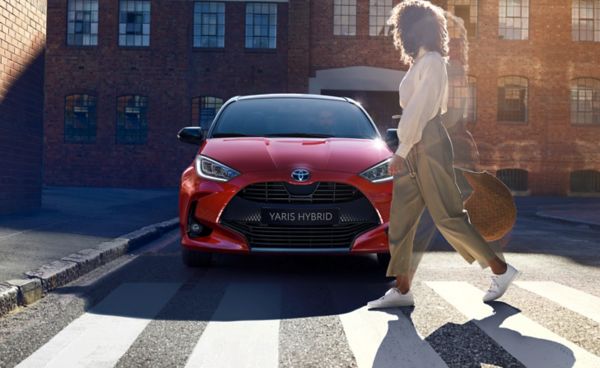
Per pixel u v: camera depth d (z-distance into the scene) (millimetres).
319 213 4199
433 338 2779
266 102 5699
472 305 3443
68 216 8156
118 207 10289
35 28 8664
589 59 20906
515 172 20891
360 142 4883
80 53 20672
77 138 20719
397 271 3299
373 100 20953
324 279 4348
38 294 3723
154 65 20625
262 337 2824
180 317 3215
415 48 3229
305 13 20453
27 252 4902
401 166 3148
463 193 3424
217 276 4473
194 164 4652
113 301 3613
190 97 20641
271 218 4199
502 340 2736
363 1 20766
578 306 3422
